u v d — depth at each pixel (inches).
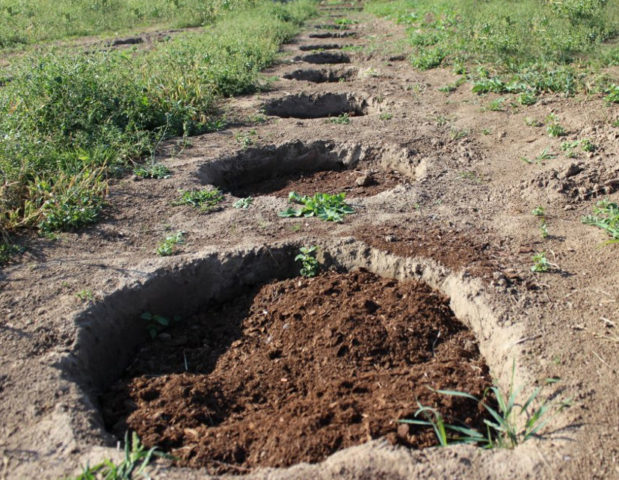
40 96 260.7
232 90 339.3
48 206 192.5
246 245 179.5
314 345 149.9
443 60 392.8
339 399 130.3
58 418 118.6
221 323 167.6
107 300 155.1
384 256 174.1
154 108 281.3
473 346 149.3
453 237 180.9
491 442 114.1
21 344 138.3
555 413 115.3
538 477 101.8
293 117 331.6
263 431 122.5
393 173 253.4
